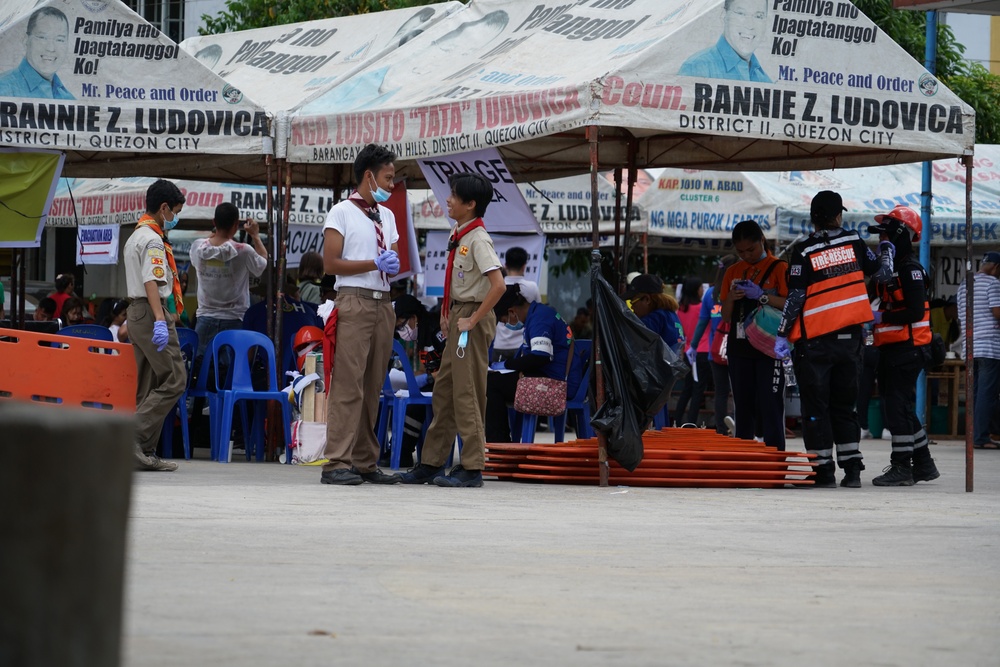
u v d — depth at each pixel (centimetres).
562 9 1300
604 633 439
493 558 620
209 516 762
